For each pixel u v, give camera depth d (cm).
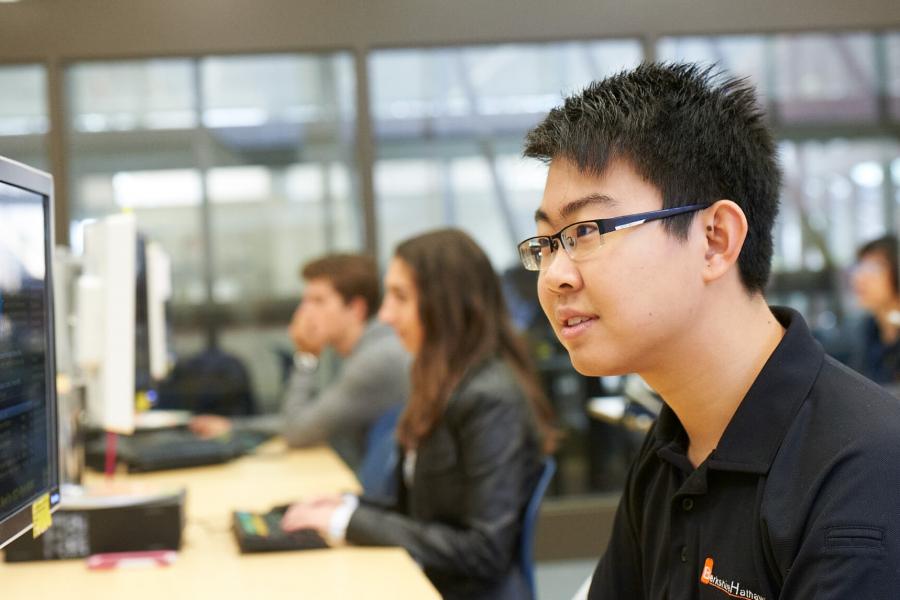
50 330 131
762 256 100
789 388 96
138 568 174
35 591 160
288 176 457
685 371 100
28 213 124
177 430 338
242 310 458
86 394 229
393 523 187
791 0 429
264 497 243
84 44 409
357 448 319
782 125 470
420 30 421
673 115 97
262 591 157
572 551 424
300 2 416
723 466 97
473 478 190
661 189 95
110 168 443
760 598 94
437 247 205
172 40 412
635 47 443
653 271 95
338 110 456
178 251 452
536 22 425
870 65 471
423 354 201
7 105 421
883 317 430
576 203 97
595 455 448
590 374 99
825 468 89
